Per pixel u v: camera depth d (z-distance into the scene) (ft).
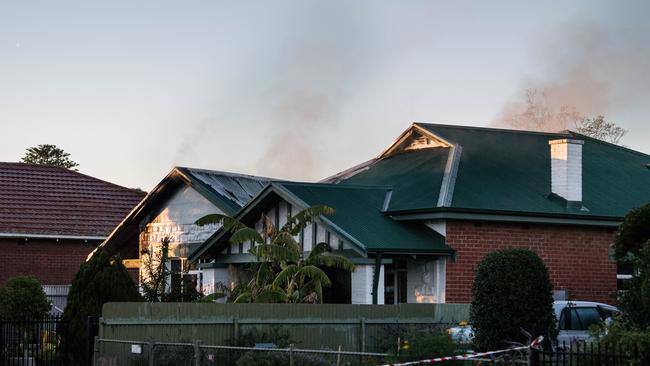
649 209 60.54
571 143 94.43
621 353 44.19
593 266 94.48
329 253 87.76
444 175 93.71
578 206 93.56
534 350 45.47
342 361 64.13
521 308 55.62
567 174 93.81
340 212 88.79
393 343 67.92
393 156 109.50
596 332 52.54
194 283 99.04
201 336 68.39
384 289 90.22
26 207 135.23
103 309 66.90
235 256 98.12
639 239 61.26
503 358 49.29
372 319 72.64
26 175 143.64
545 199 93.56
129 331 67.15
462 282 87.20
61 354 77.92
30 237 129.59
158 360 63.87
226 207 104.83
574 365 48.19
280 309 70.38
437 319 74.43
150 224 118.01
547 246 92.12
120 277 81.76
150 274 100.37
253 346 67.46
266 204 95.20
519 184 95.50
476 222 88.63
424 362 50.01
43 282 131.13
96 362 66.85
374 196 94.02
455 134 104.94
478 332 56.95
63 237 131.44
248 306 69.77
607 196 98.48
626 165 109.91
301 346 70.18
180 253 112.98
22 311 93.56
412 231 88.33
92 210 139.85
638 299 56.08
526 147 106.01
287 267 81.71
